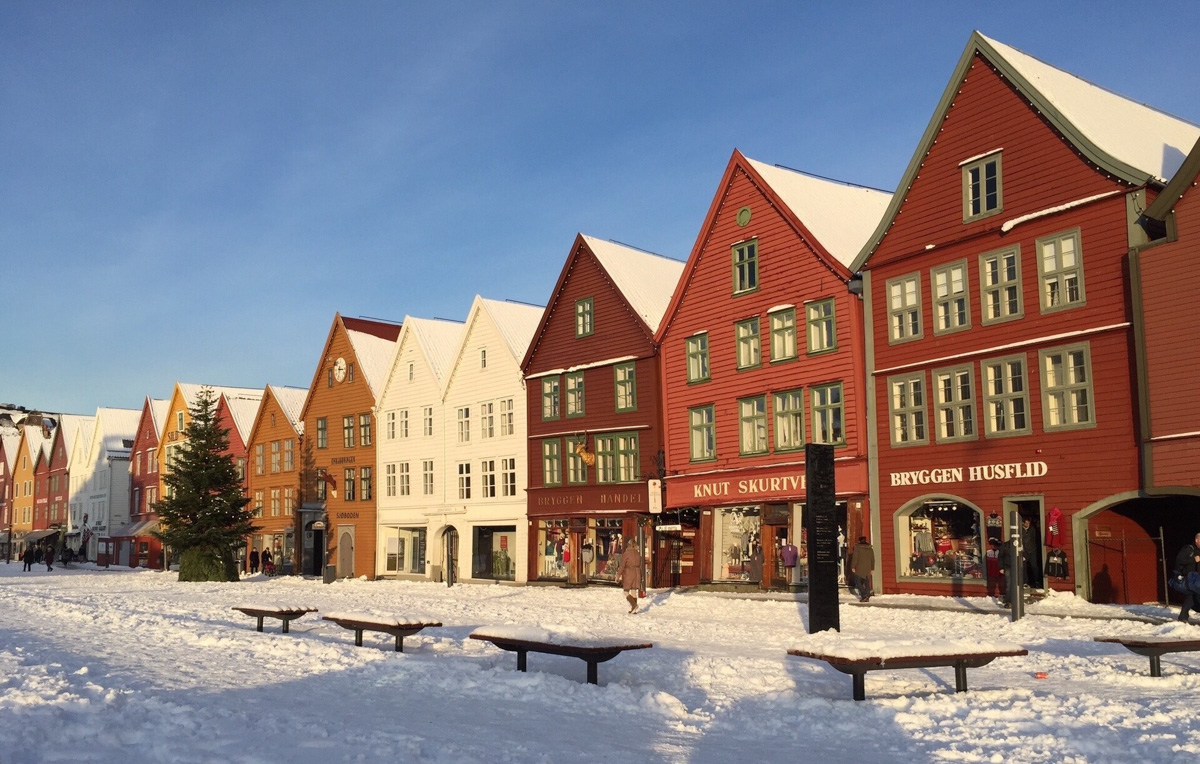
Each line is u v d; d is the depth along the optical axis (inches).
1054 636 851.4
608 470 1827.0
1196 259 1031.0
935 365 1300.4
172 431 3405.5
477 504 2103.8
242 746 410.3
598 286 1875.0
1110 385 1118.4
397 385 2378.2
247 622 1085.1
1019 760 406.6
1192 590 864.9
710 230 1657.2
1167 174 1145.4
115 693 523.5
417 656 713.6
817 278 1472.7
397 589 1847.9
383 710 523.5
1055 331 1171.9
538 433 1973.4
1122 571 1148.5
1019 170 1219.2
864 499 1381.6
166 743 410.6
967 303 1269.7
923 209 1330.0
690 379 1678.2
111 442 4003.4
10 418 5930.1
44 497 4606.3
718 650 802.2
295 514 2691.9
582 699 560.1
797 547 1462.8
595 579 1831.9
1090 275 1143.6
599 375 1855.3
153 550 3467.0
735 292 1605.6
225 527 2377.0
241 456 2974.9
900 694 575.5
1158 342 1057.5
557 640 621.3
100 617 1066.1
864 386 1400.1
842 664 526.9
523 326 2171.5
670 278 1964.8
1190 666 653.3
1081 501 1135.6
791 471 1487.5
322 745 416.2
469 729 474.3
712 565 1608.0
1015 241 1221.1
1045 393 1178.0
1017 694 546.6
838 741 458.3
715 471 1606.8
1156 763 395.9
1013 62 1227.2
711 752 434.3
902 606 1179.9
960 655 542.3
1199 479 1015.6
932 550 1306.6
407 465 2329.0
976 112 1272.1
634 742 455.5
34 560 3870.6
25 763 375.6
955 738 450.3
